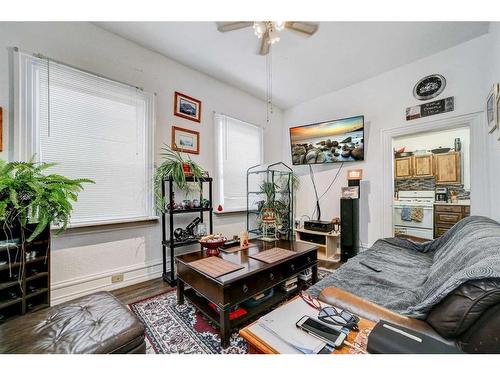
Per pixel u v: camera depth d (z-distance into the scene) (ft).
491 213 7.23
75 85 6.82
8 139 5.79
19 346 3.01
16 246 4.73
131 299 6.75
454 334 2.74
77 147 6.87
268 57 8.93
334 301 3.83
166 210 8.20
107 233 7.36
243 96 12.01
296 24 6.47
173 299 6.73
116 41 7.63
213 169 10.59
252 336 2.77
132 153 8.02
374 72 10.09
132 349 3.36
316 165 12.74
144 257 8.20
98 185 7.27
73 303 4.10
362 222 10.85
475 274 2.73
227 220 11.19
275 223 9.12
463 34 7.57
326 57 8.91
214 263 5.78
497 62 6.47
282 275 6.29
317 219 12.57
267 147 13.44
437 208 14.01
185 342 4.83
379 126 10.30
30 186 4.50
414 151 15.46
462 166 13.50
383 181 10.19
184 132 9.45
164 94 8.85
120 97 7.75
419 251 7.15
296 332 2.74
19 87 5.89
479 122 7.68
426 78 8.89
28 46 6.08
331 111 12.16
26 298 4.90
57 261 6.41
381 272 5.48
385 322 2.77
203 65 9.52
